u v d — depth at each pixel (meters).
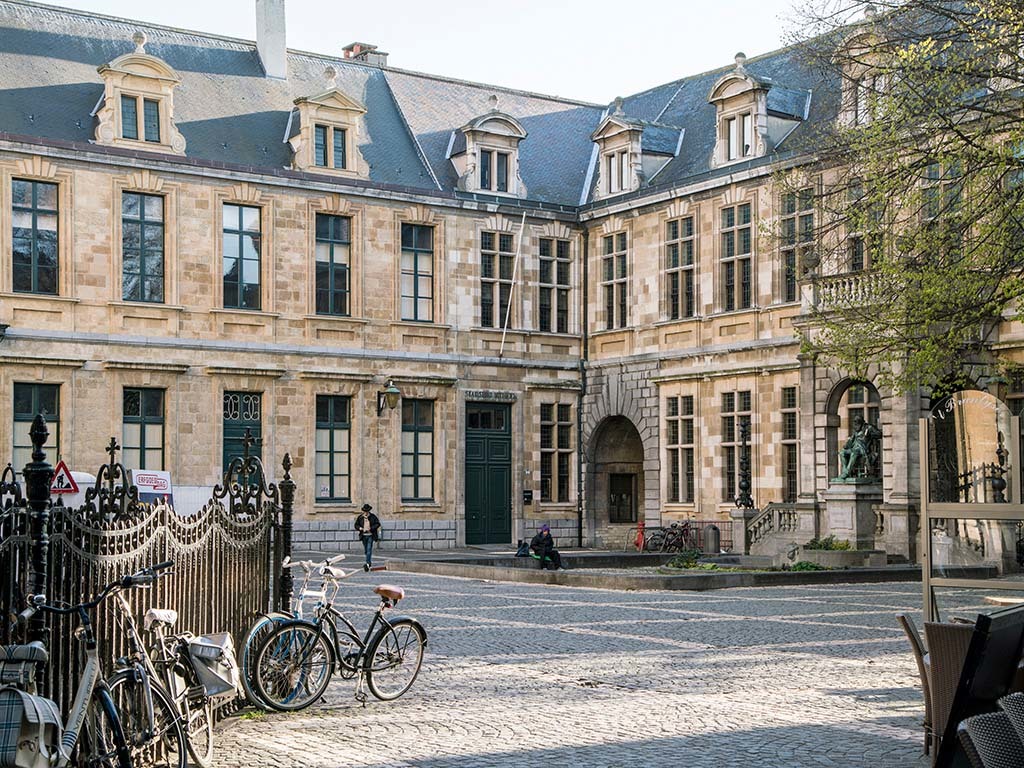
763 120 43.31
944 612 12.21
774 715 13.46
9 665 8.18
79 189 40.19
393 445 46.19
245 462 14.20
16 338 38.88
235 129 44.44
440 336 47.44
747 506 40.28
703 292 45.16
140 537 11.32
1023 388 35.84
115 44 44.03
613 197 48.94
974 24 23.09
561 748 11.91
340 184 45.06
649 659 17.42
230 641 11.48
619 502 51.06
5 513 9.17
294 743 12.10
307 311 44.47
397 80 51.06
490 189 48.84
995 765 6.51
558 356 50.19
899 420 35.50
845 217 26.80
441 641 19.30
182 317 41.97
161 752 10.66
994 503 11.79
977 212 23.84
